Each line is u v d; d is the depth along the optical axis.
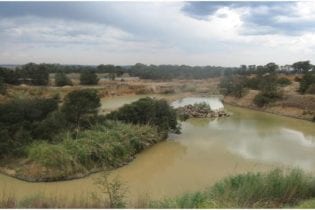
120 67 170.50
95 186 25.00
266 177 14.88
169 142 40.50
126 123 38.44
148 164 31.47
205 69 168.75
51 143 31.14
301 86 81.25
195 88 121.94
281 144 40.25
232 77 111.88
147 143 37.38
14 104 35.31
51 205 13.40
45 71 98.38
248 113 70.56
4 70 85.12
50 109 37.62
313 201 13.01
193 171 29.06
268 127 52.81
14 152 29.98
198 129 49.91
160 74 154.12
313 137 45.03
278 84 90.19
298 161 32.50
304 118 62.25
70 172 27.38
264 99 75.75
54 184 25.94
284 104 70.62
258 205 12.60
